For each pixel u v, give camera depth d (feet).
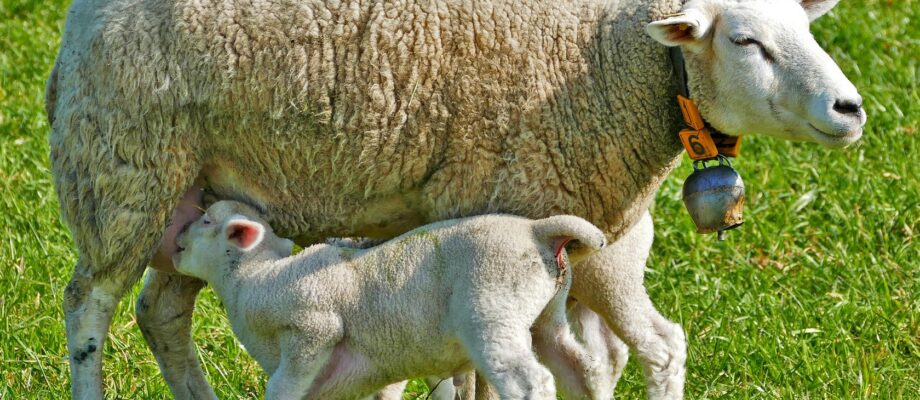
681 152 22.65
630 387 26.66
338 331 21.35
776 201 34.96
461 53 21.62
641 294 23.70
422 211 22.84
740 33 20.77
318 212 22.91
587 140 21.77
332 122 21.90
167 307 24.81
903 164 35.70
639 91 21.66
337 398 21.86
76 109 22.39
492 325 20.33
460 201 22.17
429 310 20.98
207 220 22.76
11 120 39.19
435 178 22.17
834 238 33.09
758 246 33.27
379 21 21.62
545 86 21.65
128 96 21.94
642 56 21.59
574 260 22.02
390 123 21.81
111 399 26.22
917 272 30.99
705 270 31.91
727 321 28.78
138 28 21.89
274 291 21.70
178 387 25.16
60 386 26.30
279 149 22.24
